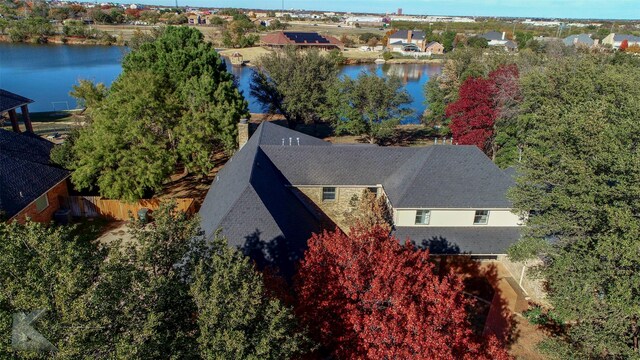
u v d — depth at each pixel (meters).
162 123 36.66
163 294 13.04
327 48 156.38
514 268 27.36
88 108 46.94
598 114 20.70
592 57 46.62
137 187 32.38
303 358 16.77
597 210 18.77
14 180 30.64
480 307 25.28
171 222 15.01
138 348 11.27
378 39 188.12
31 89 85.00
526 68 50.78
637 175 17.03
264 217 21.66
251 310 12.88
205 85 44.44
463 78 60.94
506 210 27.81
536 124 30.89
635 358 16.64
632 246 16.09
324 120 64.19
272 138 34.75
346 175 31.09
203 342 12.16
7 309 11.31
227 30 172.25
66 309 10.99
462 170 28.80
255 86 64.31
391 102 54.31
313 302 16.83
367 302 16.05
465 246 26.91
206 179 42.56
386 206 29.84
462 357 15.56
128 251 14.23
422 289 17.30
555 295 20.64
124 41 149.25
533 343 22.55
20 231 13.37
